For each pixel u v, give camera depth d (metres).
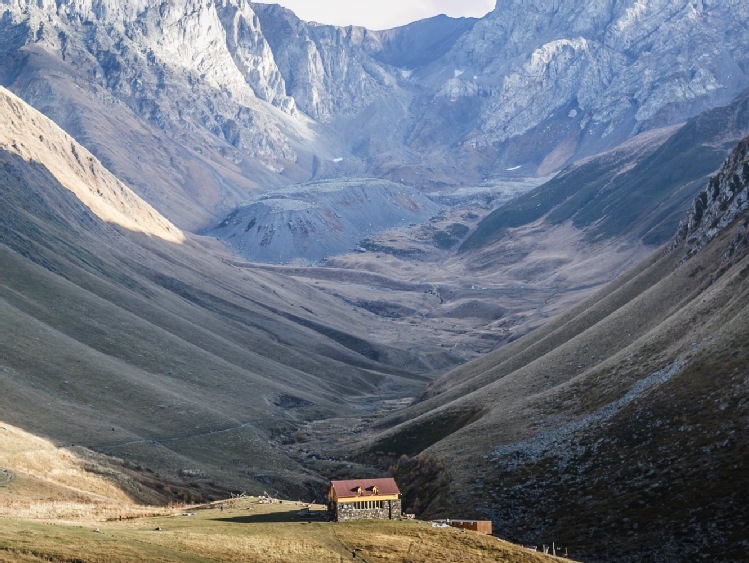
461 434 157.88
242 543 76.56
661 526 100.31
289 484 163.75
